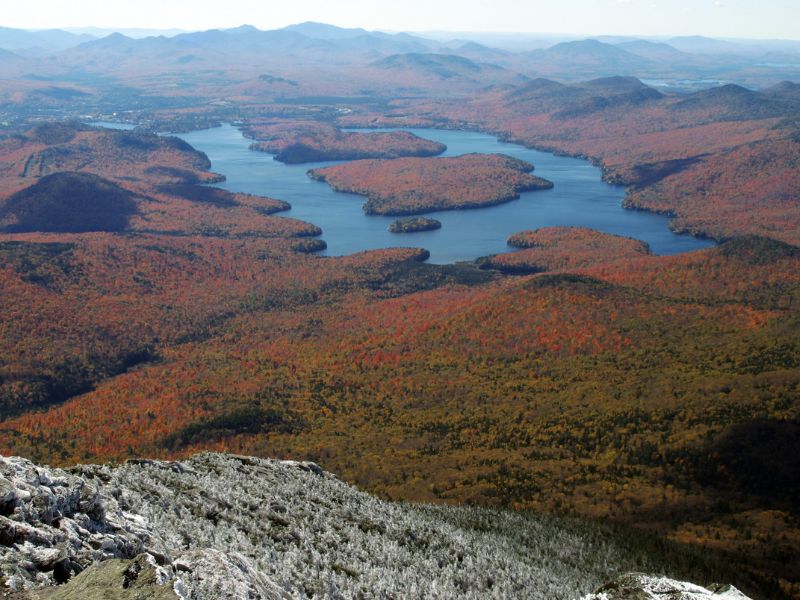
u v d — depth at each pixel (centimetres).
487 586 6394
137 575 2947
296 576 4834
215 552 3428
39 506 3578
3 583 2917
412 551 6962
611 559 8881
